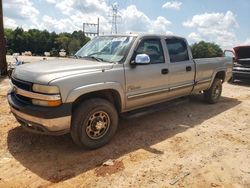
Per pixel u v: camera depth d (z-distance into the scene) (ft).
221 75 26.76
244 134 18.38
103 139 15.33
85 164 13.57
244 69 38.06
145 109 18.72
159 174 12.89
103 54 17.29
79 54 18.66
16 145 15.46
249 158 14.83
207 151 15.51
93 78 14.39
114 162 13.83
